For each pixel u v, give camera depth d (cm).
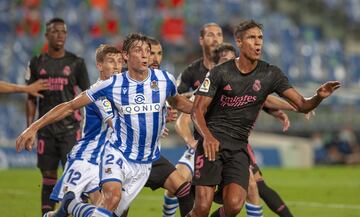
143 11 7350
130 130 1945
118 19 7131
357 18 8919
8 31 6744
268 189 2522
